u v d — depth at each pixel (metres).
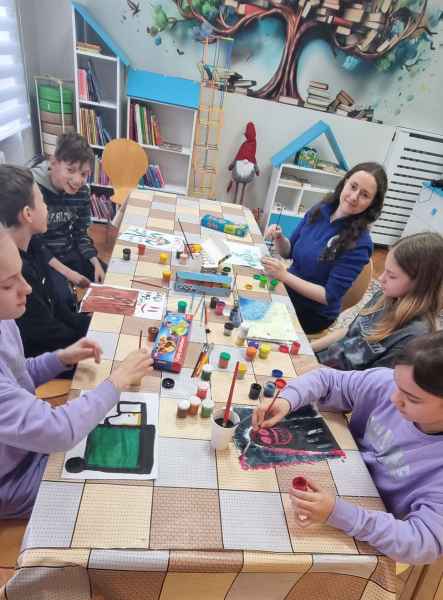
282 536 0.69
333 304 1.78
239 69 3.09
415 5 2.93
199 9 2.85
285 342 1.22
